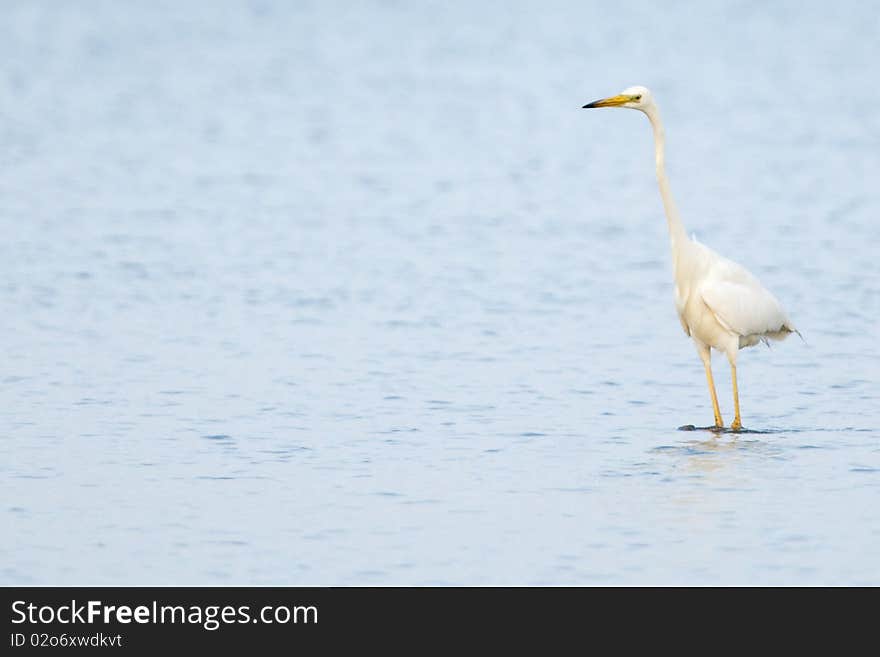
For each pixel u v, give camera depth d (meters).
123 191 33.75
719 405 16.05
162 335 19.56
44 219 29.59
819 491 12.66
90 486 12.84
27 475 13.15
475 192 34.47
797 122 47.19
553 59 69.19
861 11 90.56
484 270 24.84
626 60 68.50
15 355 18.23
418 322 20.64
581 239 28.20
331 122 48.00
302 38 78.44
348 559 11.12
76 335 19.48
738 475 13.16
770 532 11.63
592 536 11.59
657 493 12.63
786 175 36.47
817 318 20.84
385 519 11.98
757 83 58.53
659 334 19.91
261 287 23.09
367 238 28.16
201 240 27.55
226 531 11.70
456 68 65.38
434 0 101.44
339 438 14.50
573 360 18.28
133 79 59.56
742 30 82.25
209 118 48.59
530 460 13.73
